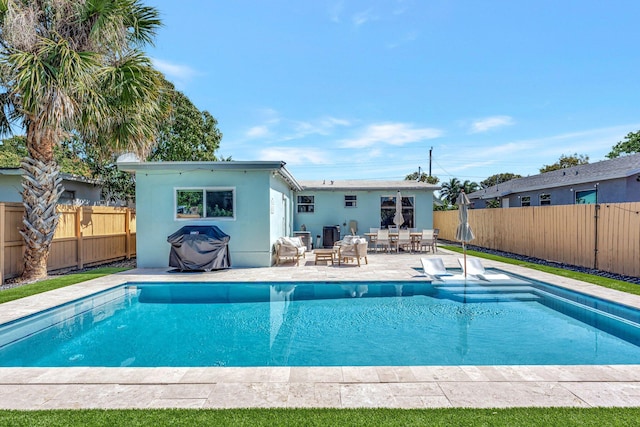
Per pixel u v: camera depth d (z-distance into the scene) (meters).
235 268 10.41
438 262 9.73
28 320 5.56
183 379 3.46
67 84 7.26
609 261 9.55
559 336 5.41
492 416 2.75
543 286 8.18
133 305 7.30
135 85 8.20
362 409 2.87
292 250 11.08
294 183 14.31
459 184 46.06
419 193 18.17
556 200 18.84
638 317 5.84
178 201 10.61
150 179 10.59
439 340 5.26
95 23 7.86
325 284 8.56
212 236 9.81
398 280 8.62
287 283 8.54
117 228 12.48
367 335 5.52
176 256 9.73
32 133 8.41
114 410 2.87
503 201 24.12
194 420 2.71
